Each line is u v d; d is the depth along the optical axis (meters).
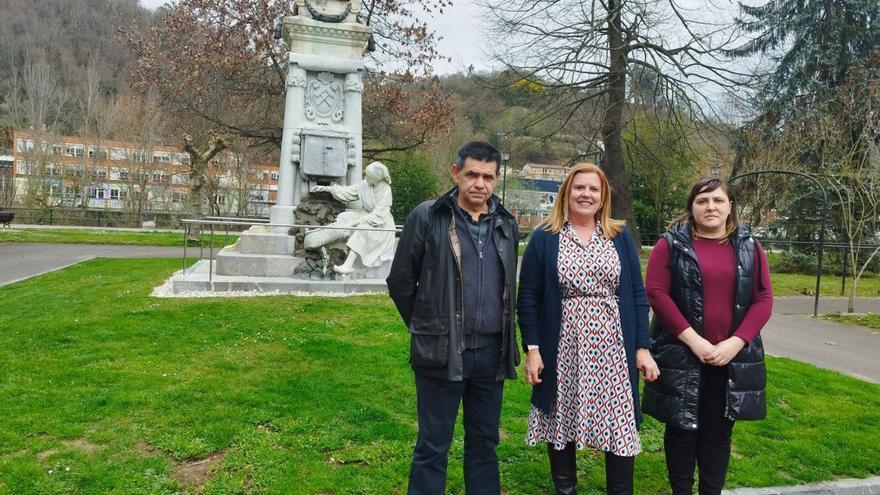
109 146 42.59
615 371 3.34
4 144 51.22
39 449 3.99
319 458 4.06
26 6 57.09
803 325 11.04
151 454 4.01
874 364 8.16
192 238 24.53
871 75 21.39
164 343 6.61
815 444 4.80
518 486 3.90
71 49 56.66
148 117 40.66
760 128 23.08
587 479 4.05
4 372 5.48
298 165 11.97
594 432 3.31
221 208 47.34
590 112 21.17
